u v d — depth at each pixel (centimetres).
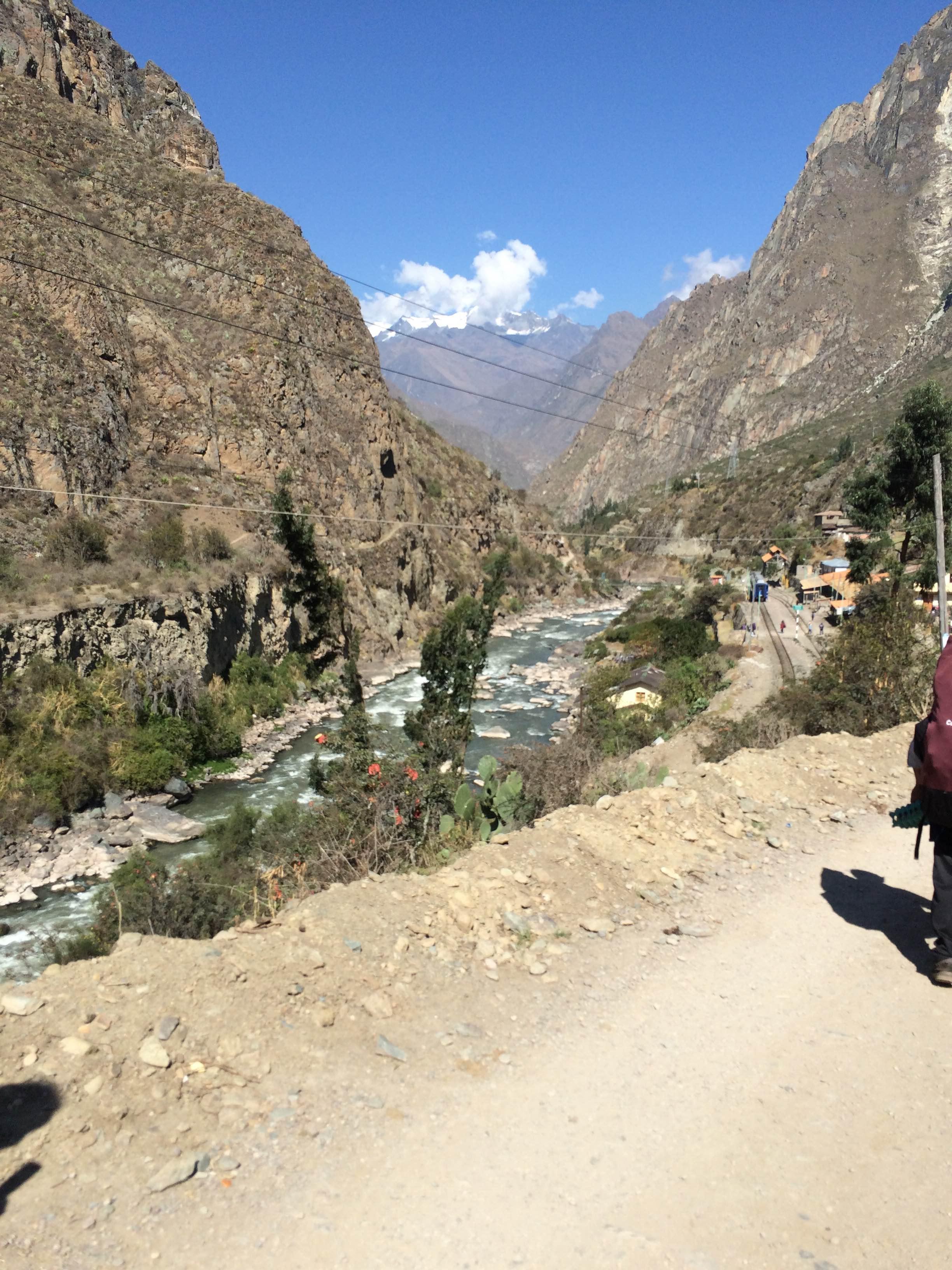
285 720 3978
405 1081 332
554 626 7969
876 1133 313
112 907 1464
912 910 519
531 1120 314
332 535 6078
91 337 5275
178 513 4809
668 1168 291
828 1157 299
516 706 4353
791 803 718
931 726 423
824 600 6625
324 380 7012
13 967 1673
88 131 7531
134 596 3553
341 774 924
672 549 13350
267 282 7119
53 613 3105
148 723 3138
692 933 482
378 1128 303
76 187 6862
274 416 6284
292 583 3322
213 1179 273
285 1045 343
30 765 2636
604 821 630
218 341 6500
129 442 5203
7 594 3222
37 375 4738
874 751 870
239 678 4084
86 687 3055
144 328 5831
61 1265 235
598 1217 266
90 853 2341
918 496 3166
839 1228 264
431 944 437
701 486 16588
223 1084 317
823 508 10512
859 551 4550
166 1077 315
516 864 541
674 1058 360
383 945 427
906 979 434
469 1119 312
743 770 775
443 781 777
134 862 1881
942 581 1570
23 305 5044
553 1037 372
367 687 4822
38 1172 268
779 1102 331
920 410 3106
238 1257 243
